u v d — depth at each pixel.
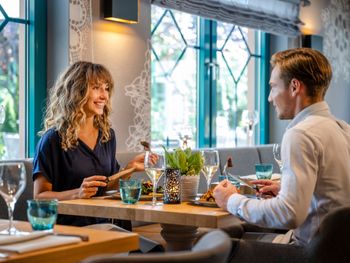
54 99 3.46
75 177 3.30
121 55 4.68
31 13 4.33
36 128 4.33
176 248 2.90
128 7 4.59
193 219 2.41
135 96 4.80
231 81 6.35
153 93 5.41
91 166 3.35
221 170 5.18
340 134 2.41
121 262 1.32
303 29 6.95
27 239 1.69
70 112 3.32
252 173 5.61
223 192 2.51
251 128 6.34
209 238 1.56
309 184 2.26
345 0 7.73
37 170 3.27
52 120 3.47
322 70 2.49
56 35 4.35
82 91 3.34
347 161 2.38
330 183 2.34
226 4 5.69
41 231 1.88
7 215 3.44
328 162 2.33
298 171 2.26
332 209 2.23
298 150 2.28
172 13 5.61
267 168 3.52
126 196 2.72
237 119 6.43
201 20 5.95
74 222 3.25
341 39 7.65
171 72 5.61
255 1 6.06
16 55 4.29
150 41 4.93
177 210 2.50
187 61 5.81
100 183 2.96
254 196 2.86
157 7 5.43
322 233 2.18
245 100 6.57
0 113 3.73
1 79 4.18
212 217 2.37
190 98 5.86
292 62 2.51
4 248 1.60
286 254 2.29
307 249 2.24
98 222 3.32
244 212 2.38
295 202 2.24
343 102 7.73
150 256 1.34
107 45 4.57
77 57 4.33
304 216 2.26
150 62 4.94
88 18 4.42
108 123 3.50
